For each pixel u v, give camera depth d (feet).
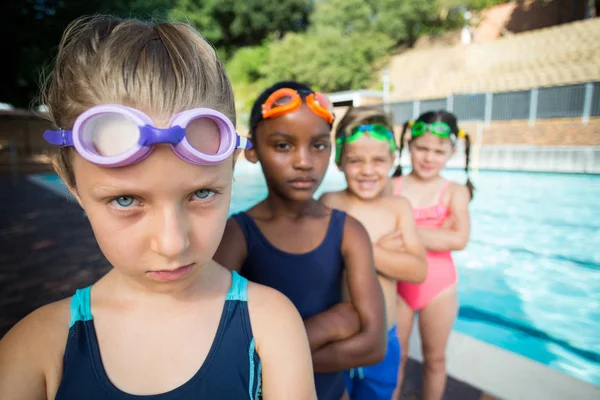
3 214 26.99
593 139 45.03
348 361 4.77
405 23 112.27
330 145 5.08
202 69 2.51
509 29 101.76
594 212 27.25
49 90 2.69
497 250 22.34
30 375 2.60
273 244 5.02
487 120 59.00
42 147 65.92
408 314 8.78
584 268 19.63
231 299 3.03
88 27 2.61
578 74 66.74
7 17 57.77
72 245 19.30
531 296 17.10
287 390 2.92
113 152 2.16
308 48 100.37
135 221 2.29
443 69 92.48
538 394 7.83
